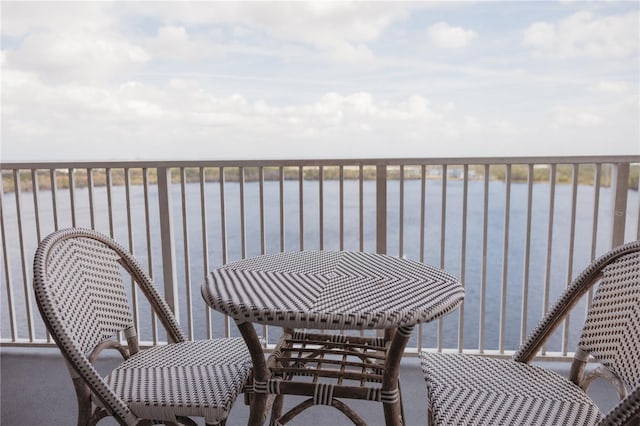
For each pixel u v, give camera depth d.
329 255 1.65
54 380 2.36
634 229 2.27
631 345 1.19
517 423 1.13
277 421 1.28
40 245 1.27
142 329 4.50
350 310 1.09
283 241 2.43
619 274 1.30
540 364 2.44
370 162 2.31
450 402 1.22
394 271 1.44
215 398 1.26
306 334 1.56
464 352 2.48
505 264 2.36
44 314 1.14
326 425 1.97
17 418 2.05
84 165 2.44
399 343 1.14
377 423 1.99
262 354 1.20
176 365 1.45
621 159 2.17
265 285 1.29
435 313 1.11
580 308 4.33
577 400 1.24
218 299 1.17
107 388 1.16
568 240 2.30
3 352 2.66
